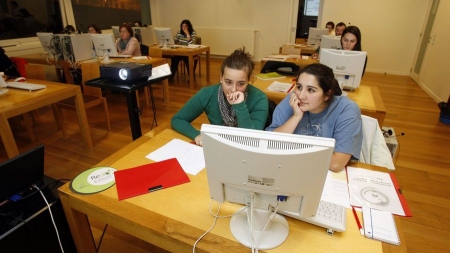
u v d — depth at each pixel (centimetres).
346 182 103
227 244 76
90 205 92
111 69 160
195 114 150
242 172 69
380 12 552
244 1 657
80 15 538
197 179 105
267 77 260
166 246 83
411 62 564
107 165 114
